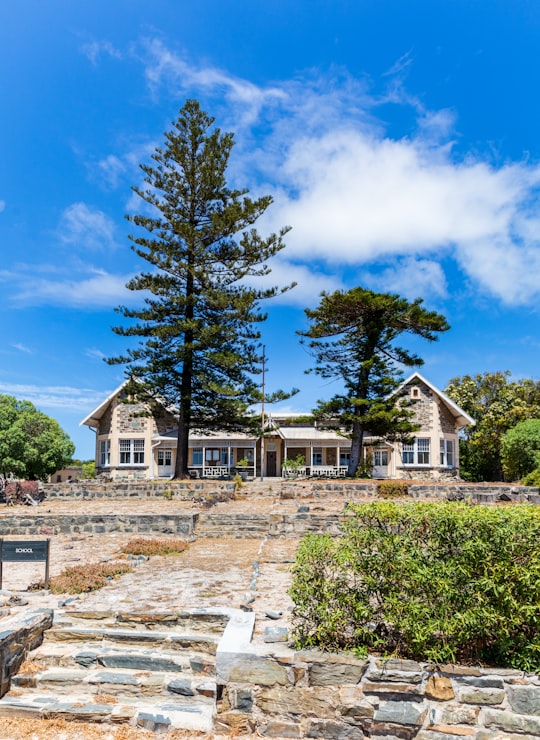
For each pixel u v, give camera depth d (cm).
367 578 520
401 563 513
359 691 492
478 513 511
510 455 2789
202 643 620
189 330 2630
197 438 3434
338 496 2058
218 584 866
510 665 486
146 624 668
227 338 2616
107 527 1507
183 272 2708
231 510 1672
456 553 513
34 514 1539
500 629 484
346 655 501
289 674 505
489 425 3875
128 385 2653
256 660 511
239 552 1209
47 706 539
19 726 516
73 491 2167
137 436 3325
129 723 523
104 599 765
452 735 471
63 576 906
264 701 506
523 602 485
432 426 3222
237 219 2619
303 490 2159
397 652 505
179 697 558
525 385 4094
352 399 2602
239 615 625
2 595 788
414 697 484
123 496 2173
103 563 1056
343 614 518
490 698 472
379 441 2859
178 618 664
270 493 2156
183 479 2606
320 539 570
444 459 3234
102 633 644
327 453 3600
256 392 2614
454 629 490
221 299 2555
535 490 2072
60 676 580
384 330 2659
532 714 465
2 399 3916
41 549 829
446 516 516
